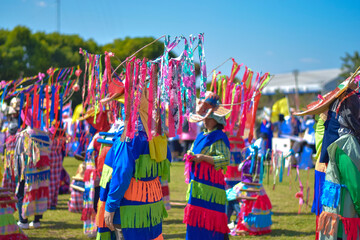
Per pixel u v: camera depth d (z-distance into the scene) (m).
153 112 3.29
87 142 7.62
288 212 7.73
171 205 8.36
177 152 17.53
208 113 4.30
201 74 3.31
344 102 3.76
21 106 6.07
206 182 4.26
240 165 6.28
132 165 3.23
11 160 6.35
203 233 4.23
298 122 15.23
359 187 3.62
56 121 6.15
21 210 6.15
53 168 7.80
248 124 6.79
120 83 3.35
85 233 5.71
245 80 5.59
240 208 6.21
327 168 3.79
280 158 7.15
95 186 5.77
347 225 3.64
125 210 3.27
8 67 23.09
